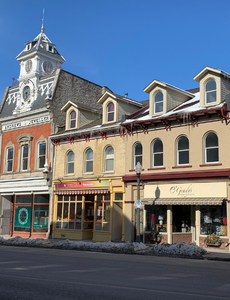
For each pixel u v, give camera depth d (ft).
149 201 78.07
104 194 90.17
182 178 75.25
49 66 121.08
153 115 83.20
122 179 85.20
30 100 115.75
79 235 93.66
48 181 101.71
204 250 61.21
